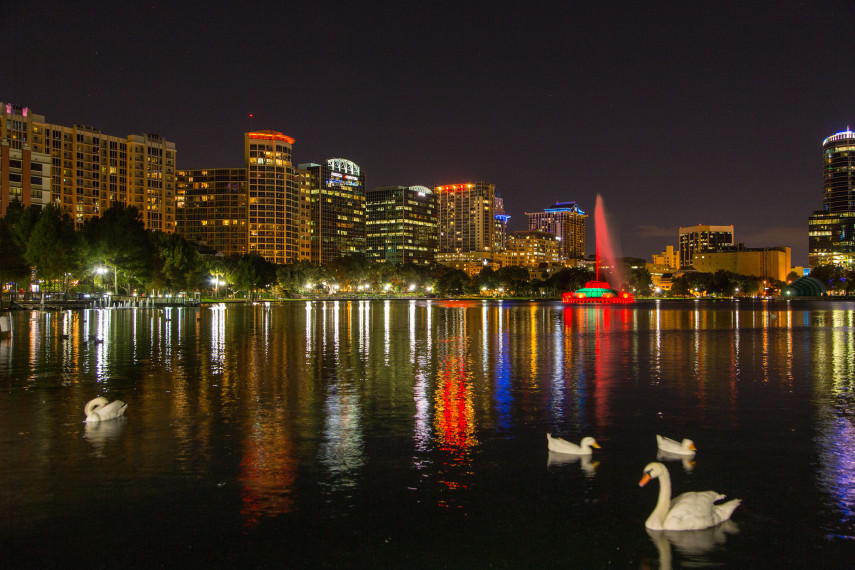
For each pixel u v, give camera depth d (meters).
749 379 30.08
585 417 21.31
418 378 30.02
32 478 14.63
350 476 14.88
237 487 14.09
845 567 10.45
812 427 19.92
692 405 23.47
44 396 24.78
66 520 12.26
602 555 10.89
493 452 16.92
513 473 15.15
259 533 11.70
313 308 139.50
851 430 19.52
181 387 27.03
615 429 19.61
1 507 12.88
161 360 36.56
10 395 24.98
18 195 176.12
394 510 12.80
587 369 33.56
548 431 19.33
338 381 28.97
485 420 20.80
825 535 11.67
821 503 13.24
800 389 27.16
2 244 96.31
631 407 23.05
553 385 28.03
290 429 19.41
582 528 11.97
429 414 21.67
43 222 106.25
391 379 29.66
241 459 16.19
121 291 157.12
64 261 106.56
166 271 140.12
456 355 40.25
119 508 12.84
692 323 80.19
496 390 26.67
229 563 10.56
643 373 32.09
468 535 11.65
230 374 31.03
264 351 41.94
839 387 27.73
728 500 13.41
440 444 17.72
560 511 12.79
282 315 99.50
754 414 21.86
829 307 159.75
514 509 12.88
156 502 13.18
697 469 15.51
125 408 21.22
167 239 149.62
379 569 10.36
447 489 14.02
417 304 183.12
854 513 12.69
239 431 19.12
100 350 41.75
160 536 11.57
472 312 118.00
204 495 13.58
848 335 58.84
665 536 11.64
